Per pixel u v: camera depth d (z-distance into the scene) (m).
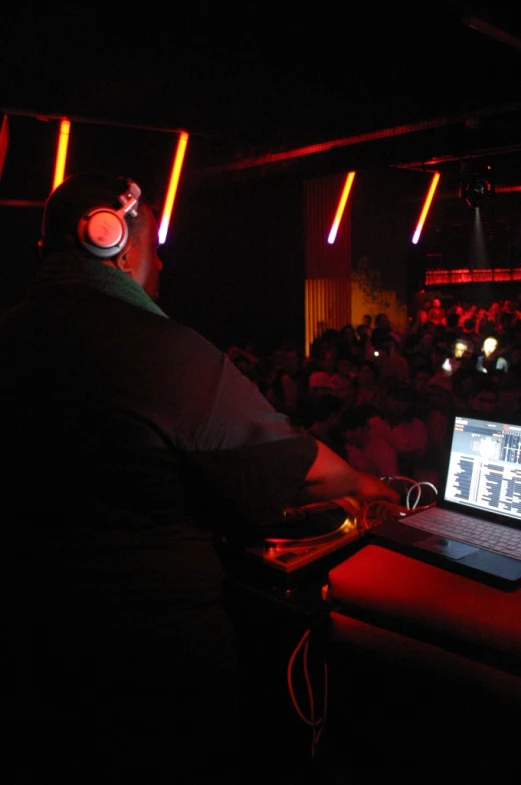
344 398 4.06
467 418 1.50
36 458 0.82
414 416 2.96
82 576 0.81
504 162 6.45
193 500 0.87
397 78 3.60
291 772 1.24
